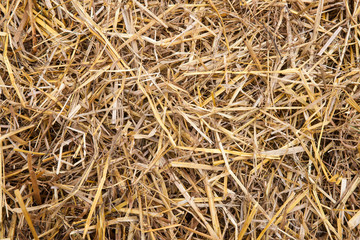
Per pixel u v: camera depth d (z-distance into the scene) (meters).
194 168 0.51
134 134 0.50
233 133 0.51
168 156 0.51
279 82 0.52
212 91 0.51
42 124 0.50
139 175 0.50
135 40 0.52
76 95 0.50
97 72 0.50
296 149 0.51
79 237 0.49
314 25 0.53
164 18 0.52
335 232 0.50
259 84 0.52
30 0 0.51
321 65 0.52
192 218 0.51
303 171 0.52
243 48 0.52
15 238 0.49
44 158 0.49
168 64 0.52
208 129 0.51
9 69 0.49
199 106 0.51
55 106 0.50
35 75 0.51
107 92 0.51
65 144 0.49
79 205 0.49
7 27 0.50
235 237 0.49
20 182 0.49
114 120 0.50
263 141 0.52
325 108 0.52
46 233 0.48
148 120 0.51
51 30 0.51
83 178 0.48
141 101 0.51
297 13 0.53
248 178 0.51
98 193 0.48
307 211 0.52
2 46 0.51
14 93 0.50
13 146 0.49
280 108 0.51
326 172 0.52
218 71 0.51
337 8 0.54
